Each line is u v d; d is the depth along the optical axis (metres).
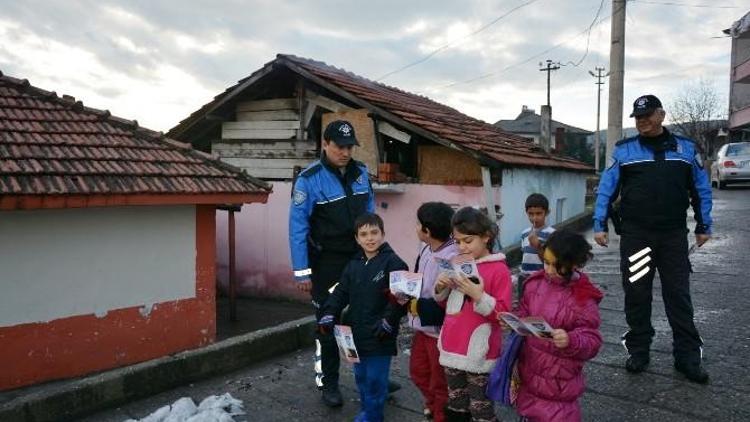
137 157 6.71
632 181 4.27
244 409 4.03
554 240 2.80
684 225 4.25
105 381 4.06
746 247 9.19
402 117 9.57
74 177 5.75
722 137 37.22
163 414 3.83
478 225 2.98
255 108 11.88
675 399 3.90
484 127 14.66
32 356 5.70
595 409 3.80
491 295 2.99
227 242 11.55
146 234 6.43
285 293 10.84
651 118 4.11
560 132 19.16
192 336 6.84
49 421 3.79
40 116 6.91
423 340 3.57
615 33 13.46
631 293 4.34
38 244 5.70
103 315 6.14
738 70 26.11
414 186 9.74
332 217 4.01
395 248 9.94
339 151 3.96
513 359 2.97
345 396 4.25
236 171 7.20
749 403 3.80
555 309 2.82
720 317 5.66
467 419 3.25
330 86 10.20
